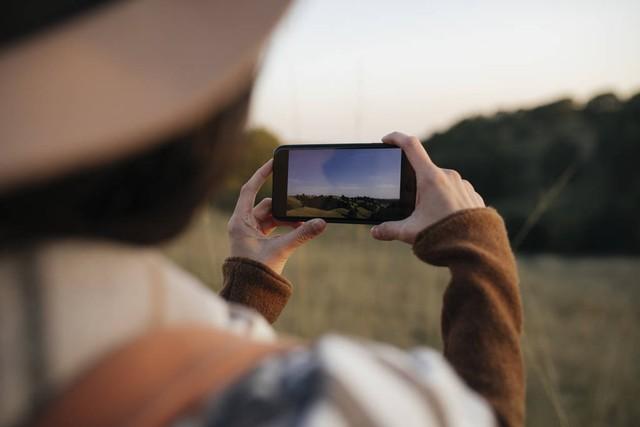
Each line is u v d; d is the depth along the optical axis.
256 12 0.42
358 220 1.22
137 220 0.42
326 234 4.66
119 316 0.42
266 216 1.26
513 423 0.60
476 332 0.66
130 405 0.39
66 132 0.37
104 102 0.38
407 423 0.40
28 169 0.37
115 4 0.40
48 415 0.39
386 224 0.89
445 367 0.48
